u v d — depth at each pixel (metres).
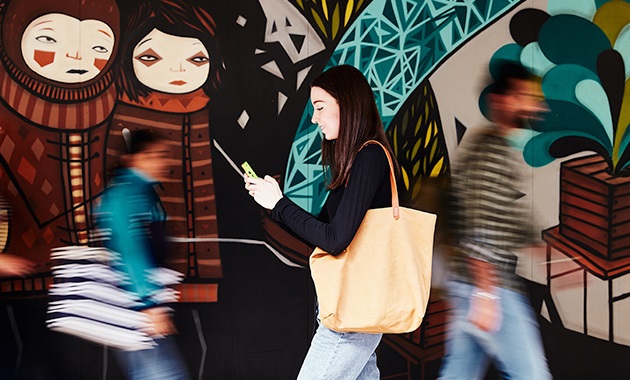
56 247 3.84
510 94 4.25
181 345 3.97
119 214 3.90
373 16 4.14
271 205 2.80
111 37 3.88
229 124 4.01
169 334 3.96
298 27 4.08
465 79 4.22
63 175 3.84
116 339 3.90
